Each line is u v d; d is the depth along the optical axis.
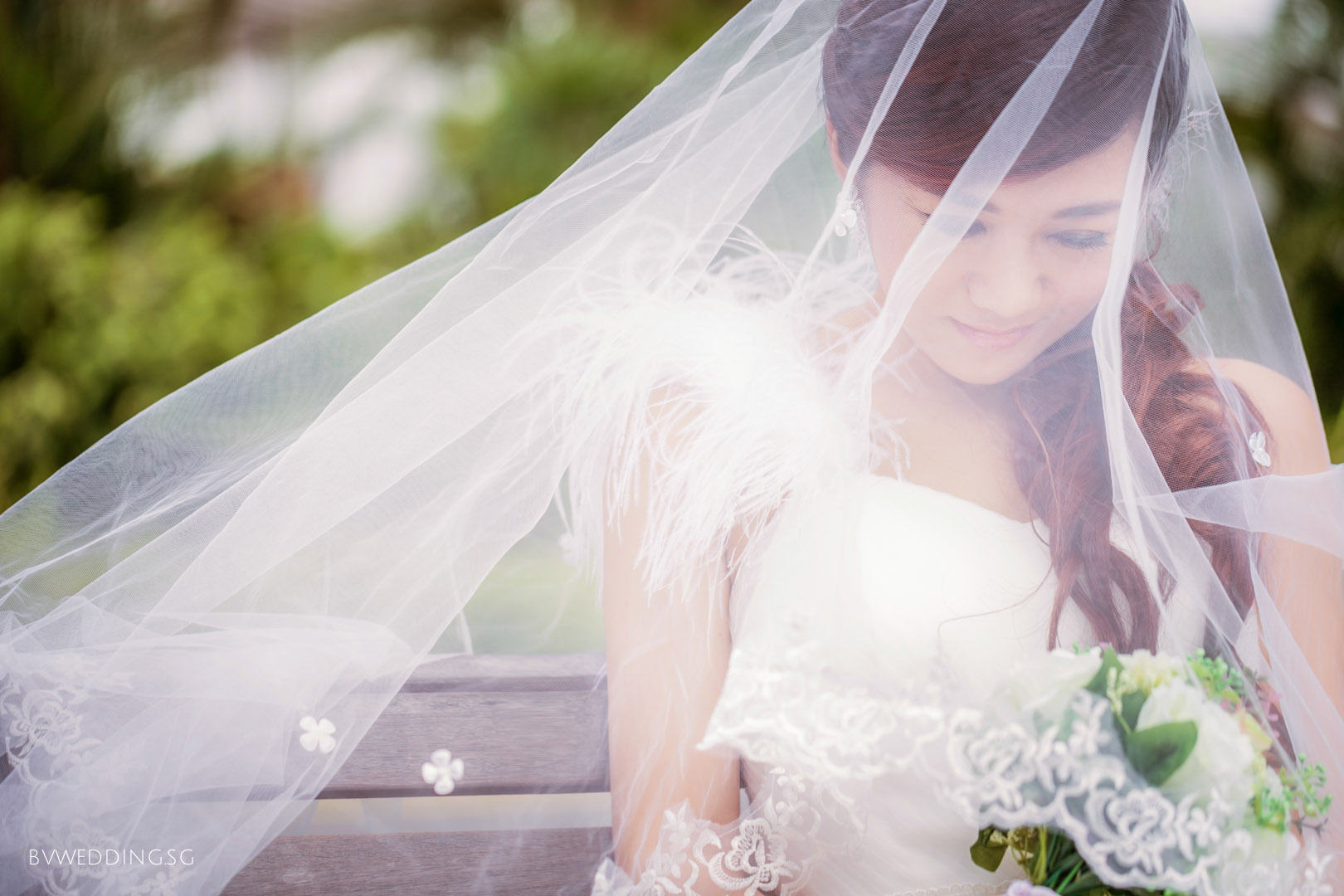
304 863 1.25
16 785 1.19
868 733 1.05
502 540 1.30
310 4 7.15
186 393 1.34
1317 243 4.04
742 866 1.17
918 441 1.27
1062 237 1.16
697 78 1.33
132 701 1.22
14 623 1.27
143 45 6.21
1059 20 1.10
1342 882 1.16
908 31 1.14
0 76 5.82
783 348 1.29
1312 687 1.23
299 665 1.25
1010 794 1.00
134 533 1.30
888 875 1.18
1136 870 0.97
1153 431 1.28
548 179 6.85
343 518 1.27
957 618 1.16
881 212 1.21
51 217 5.21
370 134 7.07
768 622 1.14
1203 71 1.29
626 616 1.27
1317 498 1.30
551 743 1.32
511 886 1.27
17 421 4.85
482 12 7.46
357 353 1.36
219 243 6.12
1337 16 4.01
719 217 1.33
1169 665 1.04
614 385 1.30
